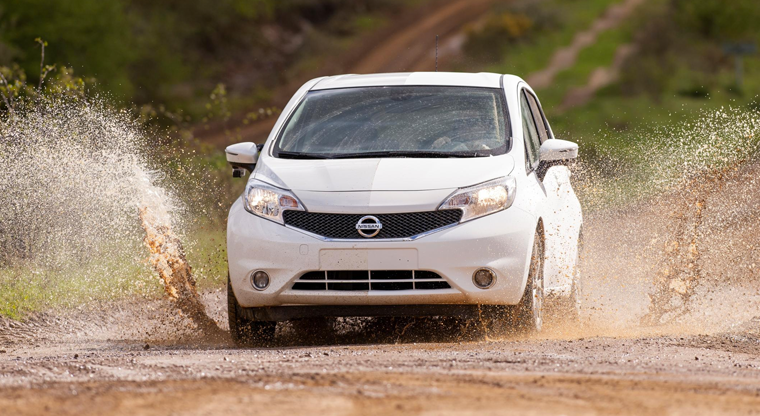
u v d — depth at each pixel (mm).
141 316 29703
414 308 22234
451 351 19125
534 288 22875
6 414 11648
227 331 26562
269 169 23922
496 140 24750
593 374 15586
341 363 16531
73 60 157000
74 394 12938
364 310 22281
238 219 23125
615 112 172750
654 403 12734
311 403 12148
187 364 16734
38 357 19641
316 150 24781
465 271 21703
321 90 27797
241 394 12820
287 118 26469
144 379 14367
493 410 11852
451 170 22969
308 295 22094
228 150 25891
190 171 49031
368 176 22750
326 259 21859
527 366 16422
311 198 22375
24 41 150250
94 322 28688
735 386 14617
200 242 40188
